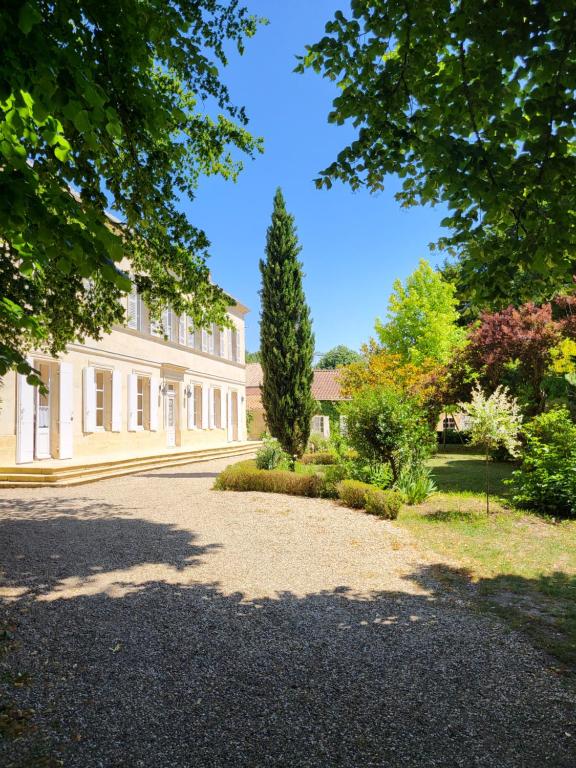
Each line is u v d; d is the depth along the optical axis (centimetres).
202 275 643
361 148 427
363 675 333
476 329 1567
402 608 455
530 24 318
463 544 673
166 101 416
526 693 313
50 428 1371
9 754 247
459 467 1617
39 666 339
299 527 765
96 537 690
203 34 504
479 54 367
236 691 311
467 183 344
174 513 867
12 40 238
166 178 521
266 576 539
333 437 1602
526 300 443
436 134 408
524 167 347
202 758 248
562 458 888
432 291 2470
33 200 243
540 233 345
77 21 323
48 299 623
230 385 2623
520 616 439
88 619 418
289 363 1417
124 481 1280
